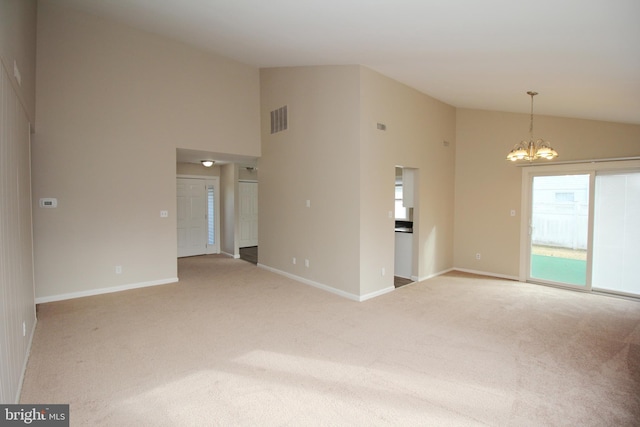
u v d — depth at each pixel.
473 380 2.53
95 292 4.71
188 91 5.43
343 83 4.61
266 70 6.06
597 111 4.48
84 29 4.52
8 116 2.33
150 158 5.12
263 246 6.45
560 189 5.31
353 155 4.51
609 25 2.32
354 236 4.54
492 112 5.98
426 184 5.70
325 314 3.97
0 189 2.02
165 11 3.88
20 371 2.45
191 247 8.00
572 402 2.26
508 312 4.09
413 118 5.32
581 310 4.18
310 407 2.19
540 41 2.76
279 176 5.87
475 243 6.23
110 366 2.69
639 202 4.64
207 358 2.85
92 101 4.61
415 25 2.85
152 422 2.02
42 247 4.32
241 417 2.08
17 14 2.71
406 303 4.41
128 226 4.96
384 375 2.59
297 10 2.94
